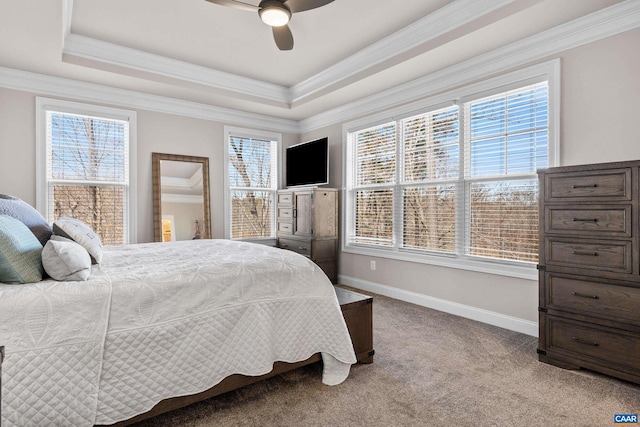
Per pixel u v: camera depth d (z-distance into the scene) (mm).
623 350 1989
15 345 1310
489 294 3141
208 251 2514
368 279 4402
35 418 1324
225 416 1744
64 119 3762
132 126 4105
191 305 1711
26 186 3523
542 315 2336
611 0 2273
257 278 1962
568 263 2209
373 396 1925
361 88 3979
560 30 2609
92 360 1430
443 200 3588
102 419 1452
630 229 1960
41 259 1599
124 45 3436
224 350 1780
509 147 3047
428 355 2459
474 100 3252
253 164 5180
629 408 1794
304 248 4699
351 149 4699
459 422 1686
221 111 4766
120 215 4070
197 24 3035
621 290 1993
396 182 4059
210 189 4707
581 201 2146
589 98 2520
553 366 2277
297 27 3100
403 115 3922
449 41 2850
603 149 2459
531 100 2895
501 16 2508
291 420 1711
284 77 4336
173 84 3854
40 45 2908
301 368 2273
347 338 2139
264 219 5285
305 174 4992
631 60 2326
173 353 1631
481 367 2270
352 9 2809
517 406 1820
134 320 1553
